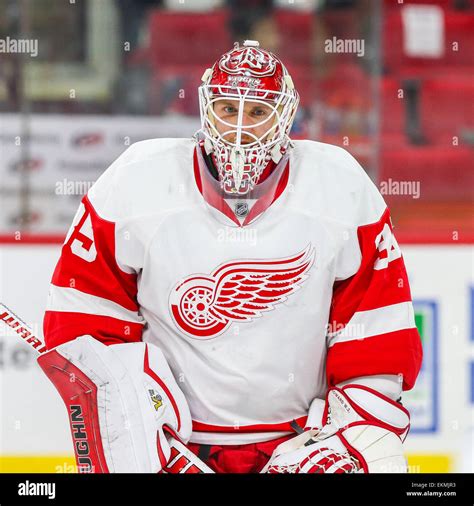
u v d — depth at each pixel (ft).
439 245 13.50
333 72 15.80
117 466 8.00
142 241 8.35
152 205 8.36
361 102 15.42
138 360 8.31
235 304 8.35
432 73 17.39
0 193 14.69
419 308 13.50
